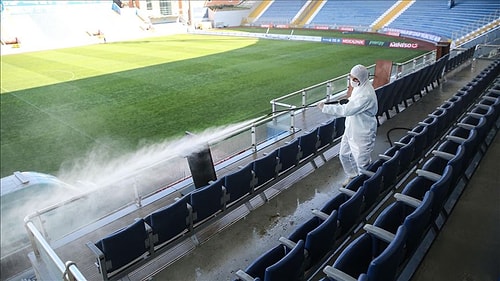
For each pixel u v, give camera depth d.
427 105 8.63
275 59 20.55
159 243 4.05
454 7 28.34
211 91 14.07
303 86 14.38
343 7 37.00
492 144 5.84
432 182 4.16
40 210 4.49
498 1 26.28
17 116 11.95
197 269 3.93
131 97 13.65
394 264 2.67
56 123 11.17
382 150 6.35
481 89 8.28
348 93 9.05
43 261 3.83
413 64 11.49
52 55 25.06
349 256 2.91
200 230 4.46
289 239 3.42
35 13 33.25
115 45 29.30
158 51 25.28
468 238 3.80
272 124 7.38
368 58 20.02
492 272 3.36
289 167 5.54
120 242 3.64
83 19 35.50
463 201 4.42
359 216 3.99
